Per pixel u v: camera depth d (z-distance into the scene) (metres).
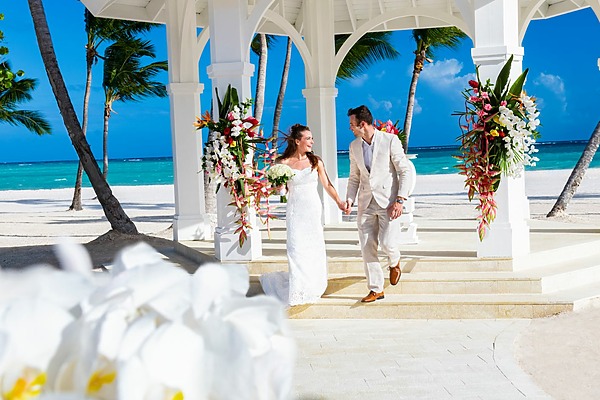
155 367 0.57
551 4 13.98
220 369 0.58
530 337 6.66
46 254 12.86
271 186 7.82
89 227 19.89
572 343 6.37
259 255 8.88
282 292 7.80
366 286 8.00
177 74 11.34
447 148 79.44
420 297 7.69
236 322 0.65
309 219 7.55
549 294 7.62
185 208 11.48
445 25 14.02
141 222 20.61
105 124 29.14
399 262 7.75
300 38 12.16
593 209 19.72
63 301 0.64
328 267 8.43
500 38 7.95
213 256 9.36
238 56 8.77
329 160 12.27
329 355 6.30
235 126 8.36
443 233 10.70
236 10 8.79
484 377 5.54
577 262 8.62
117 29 25.97
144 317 0.61
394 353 6.29
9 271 0.68
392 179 7.45
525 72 7.68
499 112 7.64
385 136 7.42
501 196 8.06
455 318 7.41
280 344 0.67
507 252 8.06
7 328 0.59
